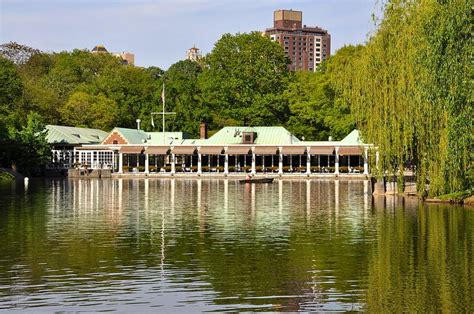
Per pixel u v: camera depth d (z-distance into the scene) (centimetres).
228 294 2839
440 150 5747
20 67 18962
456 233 4288
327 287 2936
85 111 15462
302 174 12600
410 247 3809
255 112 14912
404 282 3005
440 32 5378
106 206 6312
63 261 3466
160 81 16138
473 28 5369
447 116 5575
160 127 15275
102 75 17525
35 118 12781
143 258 3547
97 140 14412
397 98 6006
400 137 6022
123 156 14112
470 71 5366
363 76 6250
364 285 2962
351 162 14138
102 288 2934
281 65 16800
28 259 3516
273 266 3341
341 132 13675
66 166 13700
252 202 6788
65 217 5341
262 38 16688
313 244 3950
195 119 15238
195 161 14712
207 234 4375
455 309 2612
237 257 3569
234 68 15900
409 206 6009
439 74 5428
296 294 2833
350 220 5053
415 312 2583
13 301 2741
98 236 4281
